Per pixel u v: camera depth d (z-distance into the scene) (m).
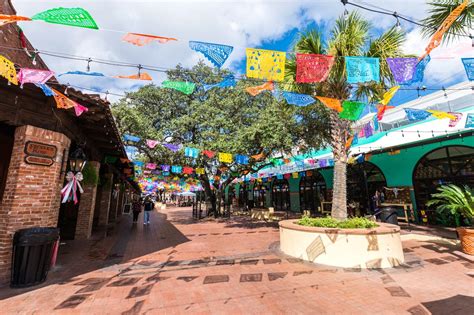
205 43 3.52
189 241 8.73
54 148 5.36
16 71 3.64
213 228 12.13
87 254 6.74
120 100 11.70
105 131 6.95
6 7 5.14
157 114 13.32
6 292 4.02
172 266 5.61
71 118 6.13
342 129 7.10
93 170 9.02
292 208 20.52
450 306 3.62
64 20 2.80
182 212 24.58
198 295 3.99
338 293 4.09
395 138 12.45
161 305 3.62
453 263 5.76
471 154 10.02
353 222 6.21
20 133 4.99
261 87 4.71
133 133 11.03
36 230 4.47
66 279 4.71
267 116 10.01
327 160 12.80
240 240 8.87
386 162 13.02
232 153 10.50
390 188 12.66
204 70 12.98
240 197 30.94
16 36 5.61
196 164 13.22
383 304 3.69
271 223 13.91
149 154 12.83
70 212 11.76
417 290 4.21
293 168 17.34
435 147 11.03
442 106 11.27
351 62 4.15
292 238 6.53
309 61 4.09
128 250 7.29
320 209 16.89
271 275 4.97
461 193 6.96
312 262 5.90
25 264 4.25
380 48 6.11
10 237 4.57
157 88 13.65
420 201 11.63
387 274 5.04
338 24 6.52
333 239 5.75
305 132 9.79
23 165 4.84
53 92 4.23
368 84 7.10
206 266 5.61
